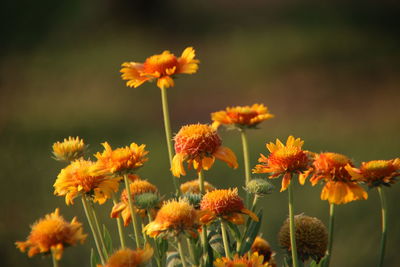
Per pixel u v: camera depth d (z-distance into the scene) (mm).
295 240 3230
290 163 3064
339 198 3184
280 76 18375
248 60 19891
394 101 15586
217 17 25797
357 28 22109
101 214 8430
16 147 12172
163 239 3164
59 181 3115
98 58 20375
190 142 3291
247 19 25172
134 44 22406
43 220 2799
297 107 15859
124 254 2750
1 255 7695
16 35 22297
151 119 15188
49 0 24375
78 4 24922
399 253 7848
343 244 8156
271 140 12680
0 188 9727
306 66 18938
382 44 20328
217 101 16859
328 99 16266
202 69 19594
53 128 13812
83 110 15539
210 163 3314
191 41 23000
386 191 9672
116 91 17156
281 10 25859
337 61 19172
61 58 20469
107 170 3059
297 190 9406
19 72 18859
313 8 25203
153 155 11883
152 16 25484
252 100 16797
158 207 3279
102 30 23750
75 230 2775
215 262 2715
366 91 16688
